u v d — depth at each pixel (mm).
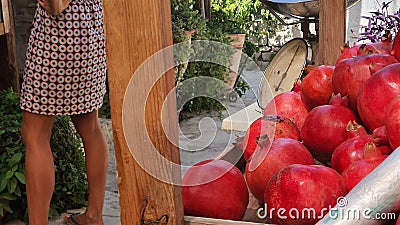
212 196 926
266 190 869
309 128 1074
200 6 5805
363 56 1100
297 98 1297
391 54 1141
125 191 871
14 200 3111
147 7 815
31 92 2418
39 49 2387
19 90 3998
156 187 857
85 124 2602
